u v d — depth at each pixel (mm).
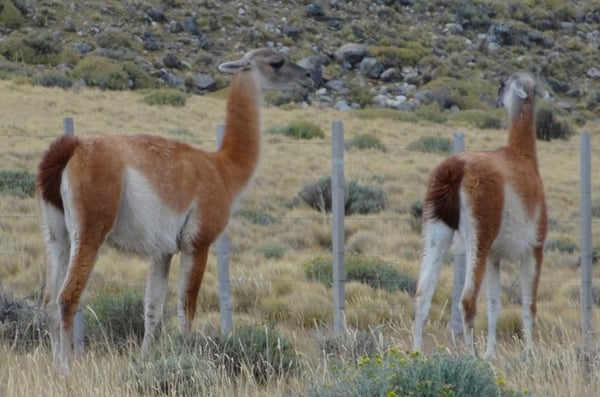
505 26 171625
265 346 17531
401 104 125125
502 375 15734
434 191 19078
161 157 18281
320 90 129250
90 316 21562
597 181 59656
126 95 102875
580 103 143625
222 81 133750
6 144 58594
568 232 42656
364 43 160625
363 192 47219
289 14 169125
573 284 30031
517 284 29203
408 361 13820
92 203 17234
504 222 19234
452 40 166500
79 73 122688
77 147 17422
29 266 29422
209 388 15109
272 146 68562
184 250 19016
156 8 160500
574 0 193125
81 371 16219
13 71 122438
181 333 18156
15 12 148250
